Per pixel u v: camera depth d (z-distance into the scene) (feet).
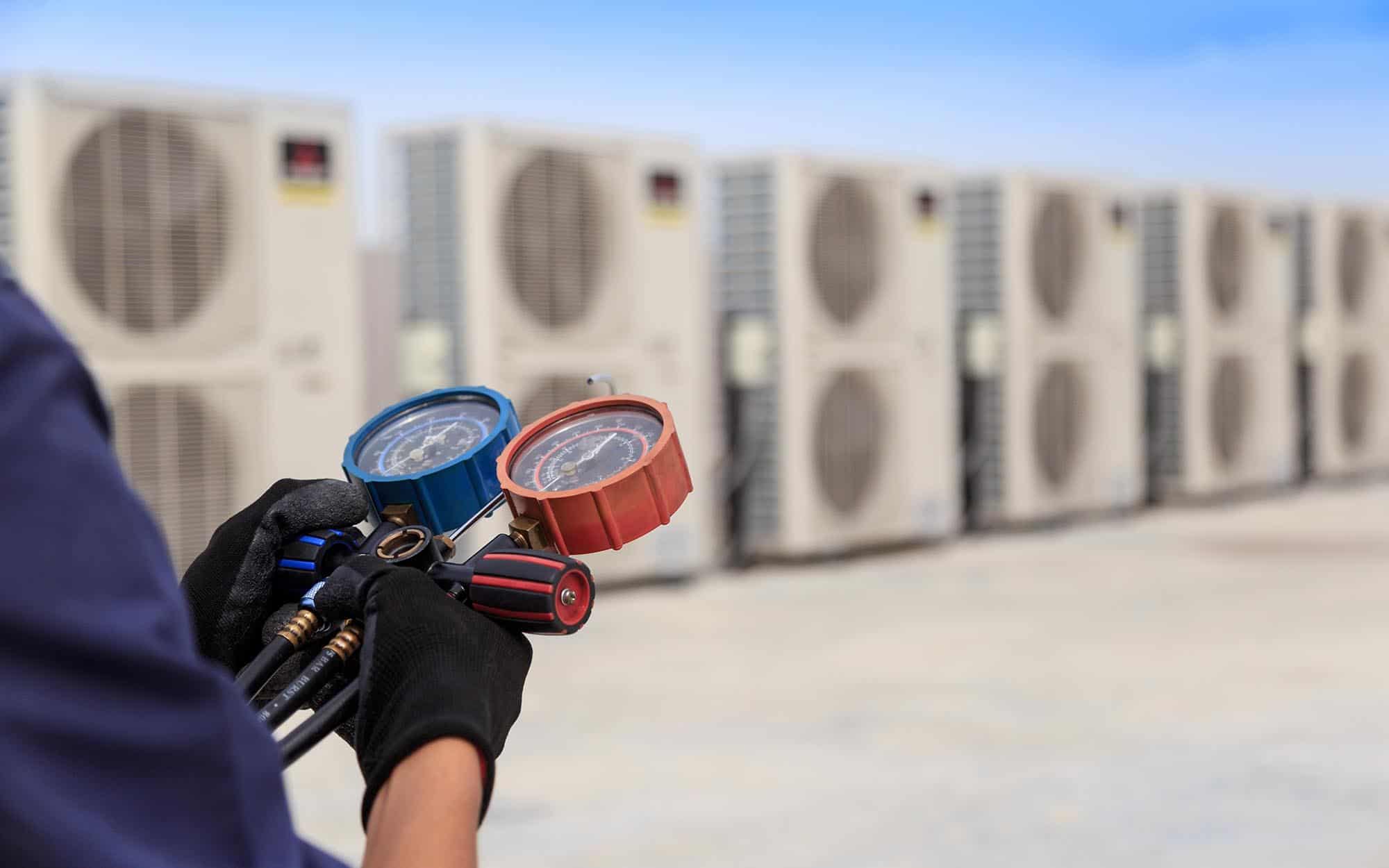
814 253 31.86
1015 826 14.69
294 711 2.79
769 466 31.96
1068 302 37.60
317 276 23.71
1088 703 20.17
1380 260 49.39
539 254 27.37
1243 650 23.63
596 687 21.59
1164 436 42.37
